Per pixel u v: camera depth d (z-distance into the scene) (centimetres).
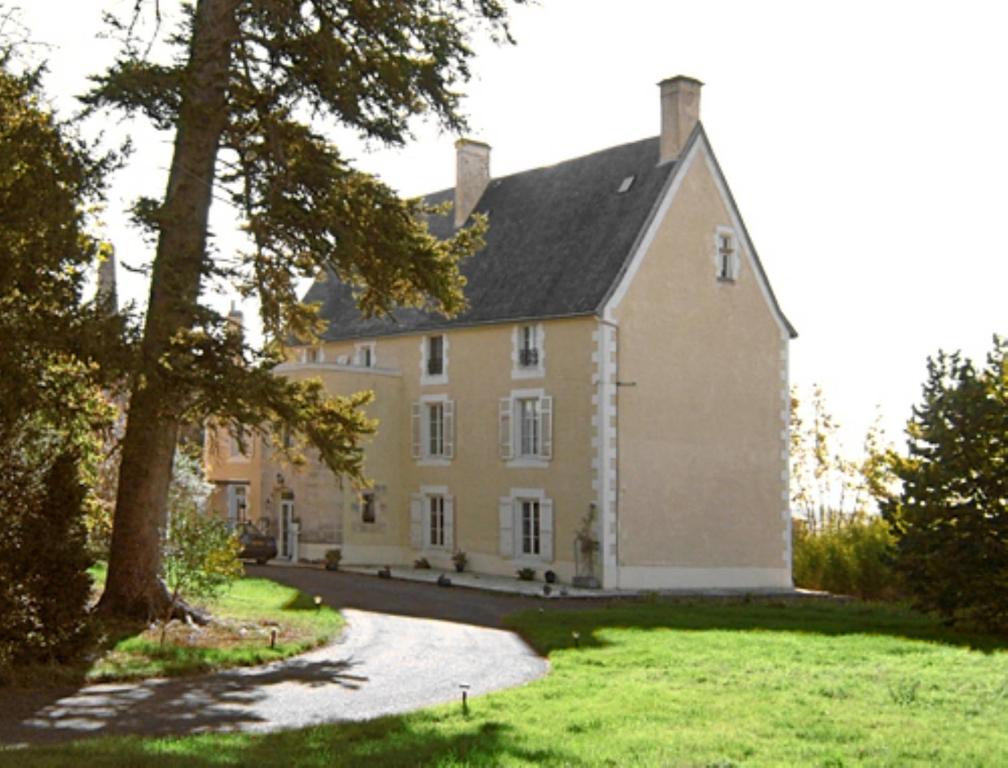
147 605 1579
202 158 1565
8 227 1109
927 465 2009
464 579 2941
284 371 3300
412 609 2186
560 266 3106
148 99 1440
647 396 2933
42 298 1173
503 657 1492
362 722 993
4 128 1180
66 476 1272
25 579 1221
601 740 908
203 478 2684
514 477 3078
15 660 1216
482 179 3694
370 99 1585
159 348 1379
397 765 807
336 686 1231
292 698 1151
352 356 3675
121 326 1258
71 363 1277
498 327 3158
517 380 3091
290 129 1630
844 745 902
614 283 2884
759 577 3136
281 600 2111
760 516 3158
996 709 1069
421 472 3381
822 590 3244
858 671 1327
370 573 3100
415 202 1695
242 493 3675
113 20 1448
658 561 2916
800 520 4403
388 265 1625
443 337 3344
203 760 809
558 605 2408
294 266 1673
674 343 3003
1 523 1213
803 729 963
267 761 814
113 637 1434
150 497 1593
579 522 2880
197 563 1605
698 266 3081
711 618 2030
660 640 1638
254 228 1561
